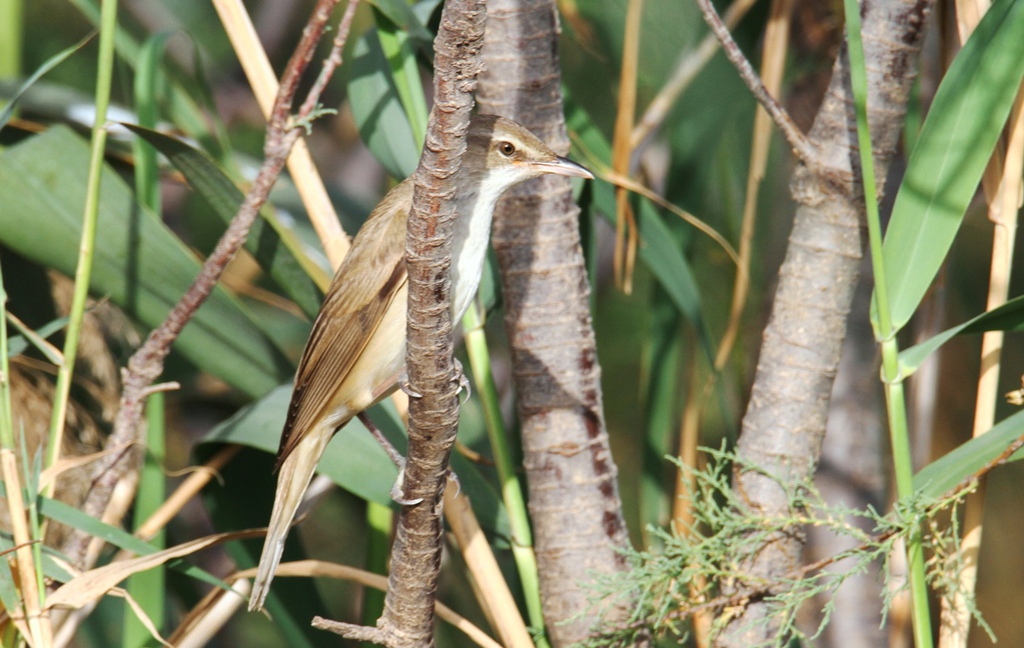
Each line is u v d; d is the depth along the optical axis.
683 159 8.98
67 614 7.71
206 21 14.91
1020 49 5.94
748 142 9.85
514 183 6.91
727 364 10.65
